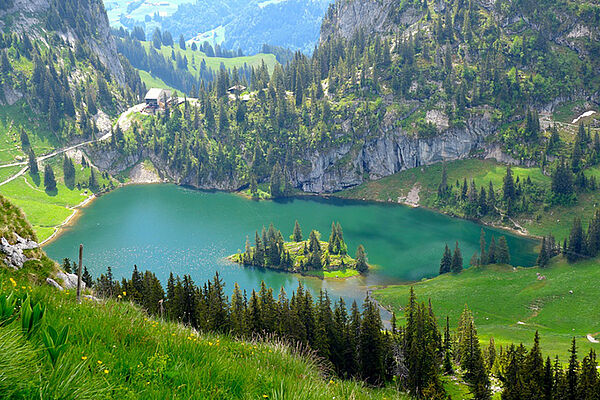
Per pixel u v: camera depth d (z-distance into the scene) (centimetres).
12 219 2820
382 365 7806
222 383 1078
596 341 13888
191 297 7994
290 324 8069
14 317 996
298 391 1129
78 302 1599
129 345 1194
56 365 844
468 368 8850
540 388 7338
